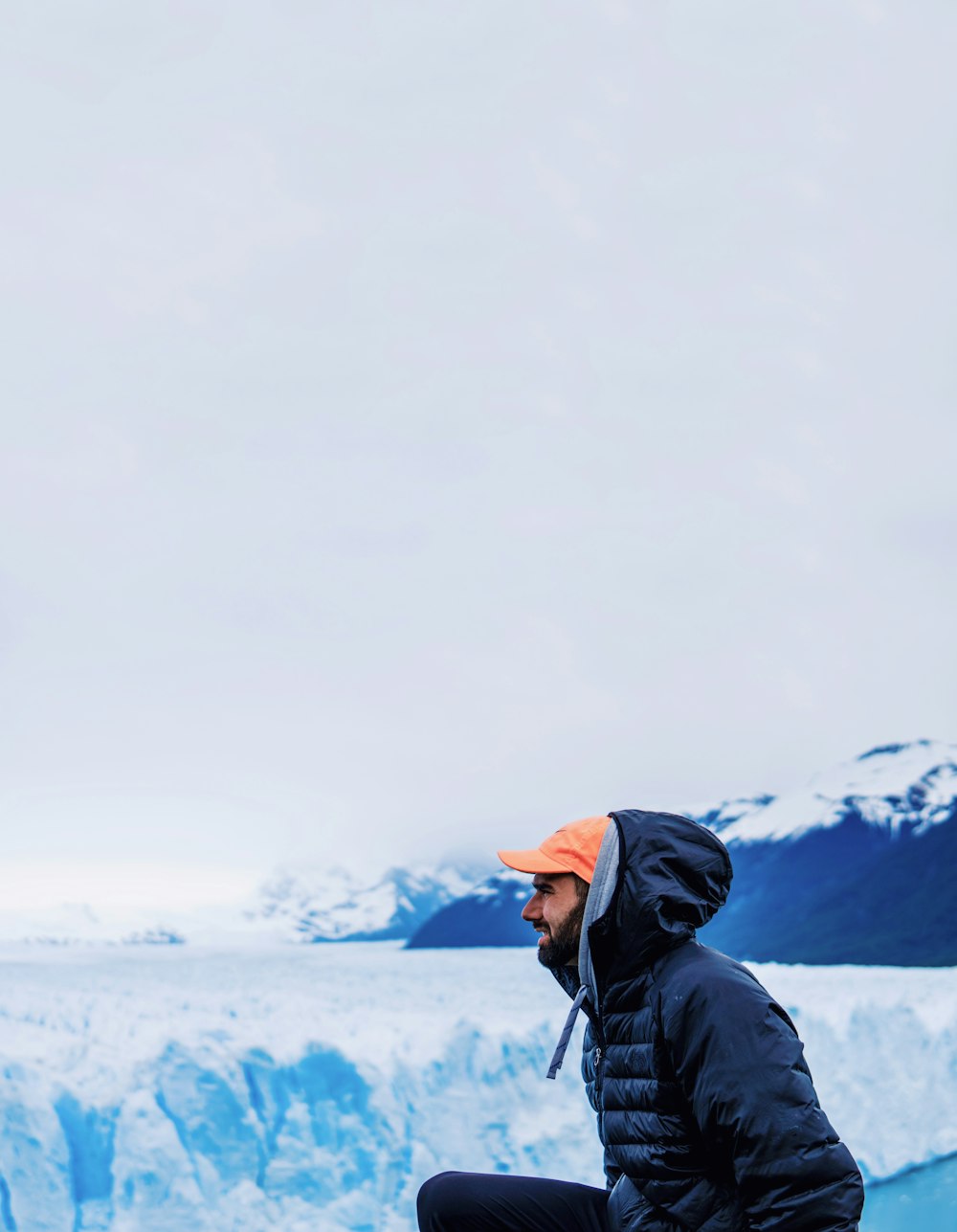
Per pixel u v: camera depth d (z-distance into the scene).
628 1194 1.98
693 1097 1.80
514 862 2.04
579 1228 2.15
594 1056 2.14
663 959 1.93
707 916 1.99
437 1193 2.22
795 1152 1.71
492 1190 2.20
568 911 2.07
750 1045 1.77
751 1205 1.76
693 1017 1.81
